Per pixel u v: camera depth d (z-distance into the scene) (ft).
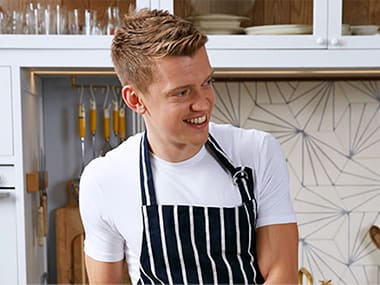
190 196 3.76
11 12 5.68
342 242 6.90
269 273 3.76
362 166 6.85
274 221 3.76
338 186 6.86
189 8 5.70
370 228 6.87
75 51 5.60
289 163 6.84
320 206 6.87
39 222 6.30
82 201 3.98
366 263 6.89
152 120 3.50
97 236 4.03
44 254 6.69
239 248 3.77
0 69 5.57
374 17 5.69
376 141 6.82
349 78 6.73
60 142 6.77
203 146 3.80
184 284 3.78
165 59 3.18
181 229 3.75
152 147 3.81
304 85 6.77
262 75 6.71
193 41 3.19
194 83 3.21
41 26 5.68
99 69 5.86
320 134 6.81
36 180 5.80
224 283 3.75
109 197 3.85
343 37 5.60
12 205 5.65
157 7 5.68
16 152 5.62
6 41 5.54
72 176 6.78
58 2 5.72
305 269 6.28
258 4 5.68
